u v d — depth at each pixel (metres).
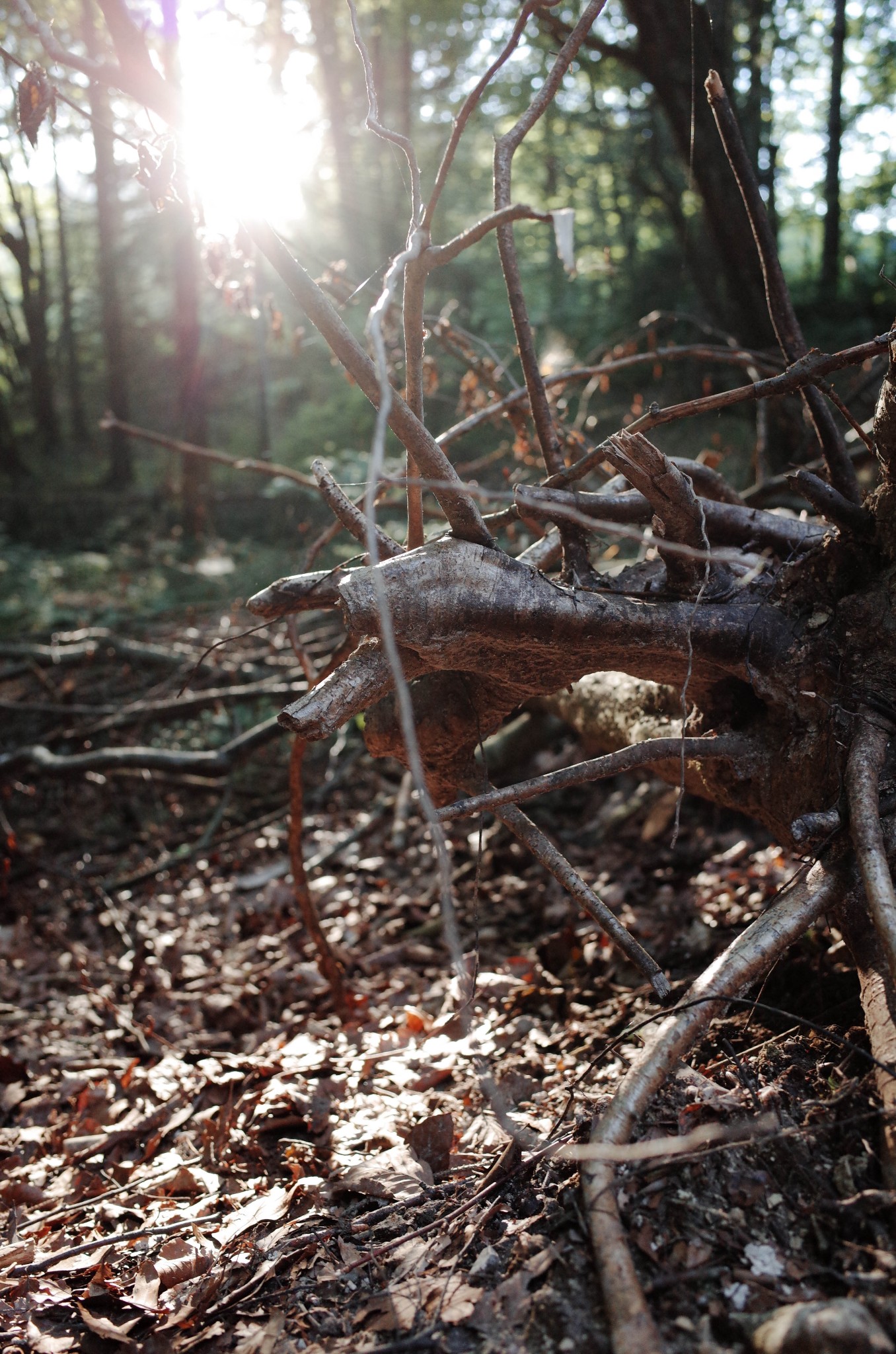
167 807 5.40
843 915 1.83
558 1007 2.80
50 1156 2.55
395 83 15.21
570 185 13.51
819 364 1.93
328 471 2.15
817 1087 1.75
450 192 14.80
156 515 13.68
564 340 9.93
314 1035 2.96
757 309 6.73
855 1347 1.19
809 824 1.80
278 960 3.68
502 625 1.85
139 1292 1.77
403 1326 1.50
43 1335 1.71
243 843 4.96
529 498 1.84
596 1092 2.12
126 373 17.19
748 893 3.23
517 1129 1.83
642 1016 2.52
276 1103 2.45
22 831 5.18
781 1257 1.44
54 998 3.67
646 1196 1.54
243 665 6.18
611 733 2.86
